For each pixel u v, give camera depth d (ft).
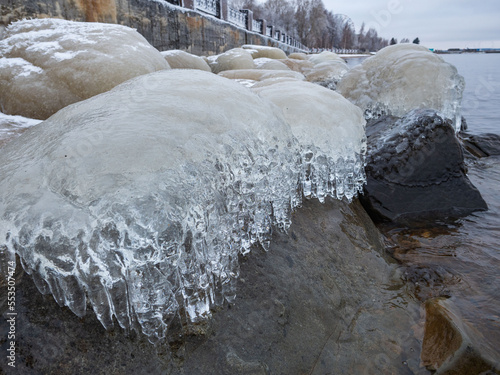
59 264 3.38
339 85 17.02
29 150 4.09
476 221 8.82
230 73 19.12
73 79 8.08
